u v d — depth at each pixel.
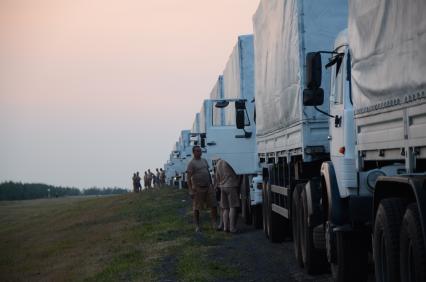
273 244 15.85
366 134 8.27
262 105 17.56
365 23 8.08
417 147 6.58
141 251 16.17
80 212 46.22
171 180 73.50
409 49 6.53
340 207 9.77
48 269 18.33
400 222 7.09
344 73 9.76
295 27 12.65
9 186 110.00
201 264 12.99
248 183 21.19
